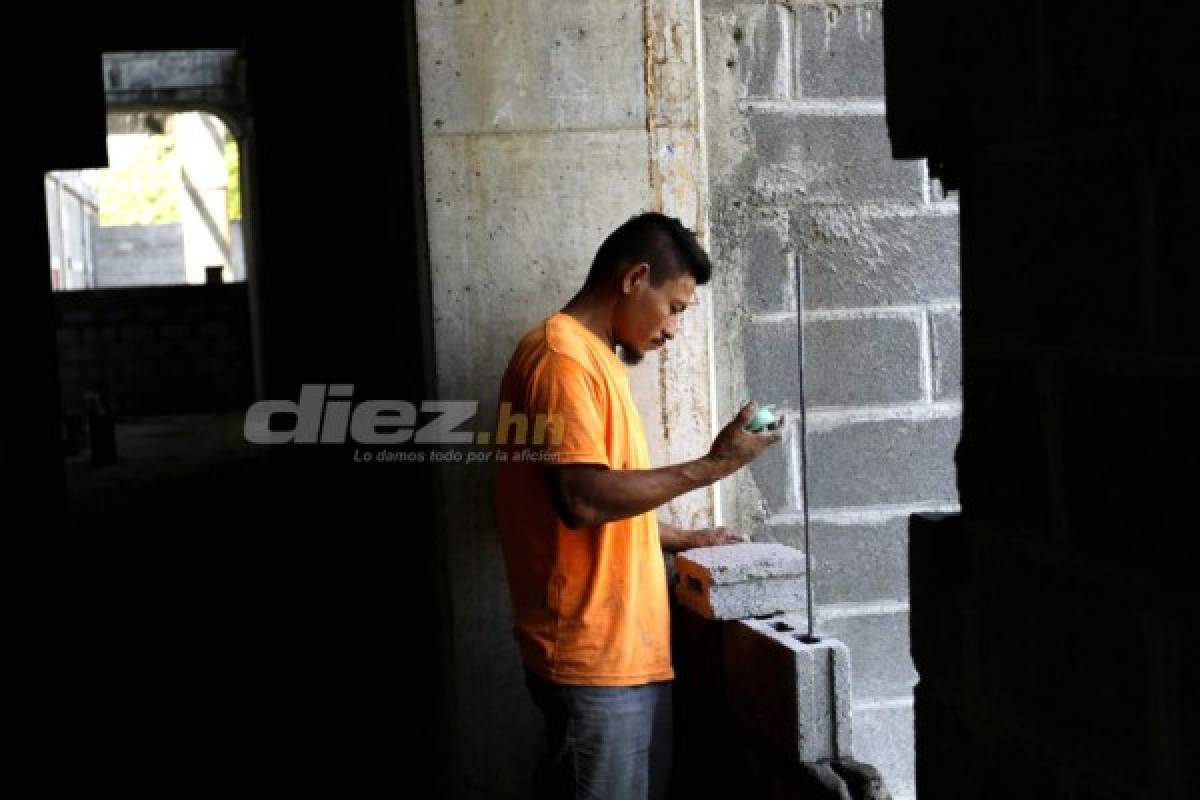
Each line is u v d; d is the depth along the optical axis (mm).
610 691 2434
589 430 2371
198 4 9914
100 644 5629
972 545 1468
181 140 26500
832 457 3396
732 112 3301
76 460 12438
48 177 23484
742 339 3340
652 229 2533
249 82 10742
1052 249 1281
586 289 2594
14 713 4289
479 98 2949
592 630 2430
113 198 33938
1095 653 1241
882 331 3396
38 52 5098
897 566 3438
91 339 17734
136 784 3924
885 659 3445
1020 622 1372
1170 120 1095
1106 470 1213
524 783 3072
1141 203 1141
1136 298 1156
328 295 10172
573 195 2998
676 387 3082
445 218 2959
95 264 27156
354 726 4426
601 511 2350
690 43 3031
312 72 10125
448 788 3189
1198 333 1077
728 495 3348
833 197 3361
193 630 5848
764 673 2543
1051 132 1270
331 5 9656
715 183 3307
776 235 3340
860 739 3451
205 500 9594
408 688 4801
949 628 1525
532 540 2473
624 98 3010
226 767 4070
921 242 3402
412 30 2961
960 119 1431
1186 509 1105
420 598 4406
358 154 9070
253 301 14625
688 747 3016
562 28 2971
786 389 3363
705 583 2701
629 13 2998
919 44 1515
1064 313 1268
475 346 2980
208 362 17938
